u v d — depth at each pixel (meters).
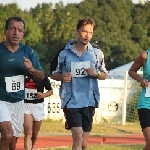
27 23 105.62
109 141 31.73
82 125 16.23
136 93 47.22
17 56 14.16
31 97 19.11
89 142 30.69
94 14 125.94
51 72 16.25
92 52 16.19
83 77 15.98
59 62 16.14
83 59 16.05
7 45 14.16
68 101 15.87
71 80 15.93
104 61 16.47
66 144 29.38
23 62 13.72
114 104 46.09
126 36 124.12
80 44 16.08
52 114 43.41
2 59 14.04
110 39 113.12
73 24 118.25
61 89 16.03
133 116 47.06
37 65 14.48
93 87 16.14
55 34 116.81
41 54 106.50
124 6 129.75
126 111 47.06
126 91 44.53
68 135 35.66
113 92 46.31
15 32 13.88
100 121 44.84
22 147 26.88
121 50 110.88
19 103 14.48
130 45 112.06
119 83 46.75
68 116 15.82
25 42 105.56
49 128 38.81
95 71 15.76
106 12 125.50
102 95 46.06
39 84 18.98
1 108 14.15
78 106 15.82
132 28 125.56
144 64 14.55
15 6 103.00
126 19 127.44
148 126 14.12
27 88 19.12
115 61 110.06
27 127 18.94
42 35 117.44
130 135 36.91
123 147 25.78
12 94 14.27
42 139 32.34
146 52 14.51
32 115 19.31
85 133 16.34
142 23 129.12
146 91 14.38
